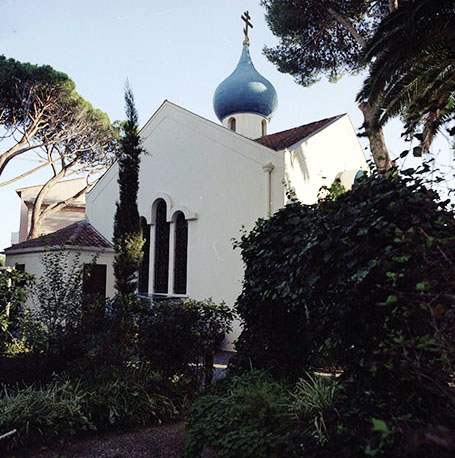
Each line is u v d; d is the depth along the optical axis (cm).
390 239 352
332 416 377
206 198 1345
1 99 1997
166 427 574
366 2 1444
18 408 511
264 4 1641
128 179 920
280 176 1145
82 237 1514
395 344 276
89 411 541
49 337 655
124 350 645
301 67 1673
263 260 544
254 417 432
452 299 253
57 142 2270
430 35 786
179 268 1412
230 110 1842
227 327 692
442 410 275
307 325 484
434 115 711
